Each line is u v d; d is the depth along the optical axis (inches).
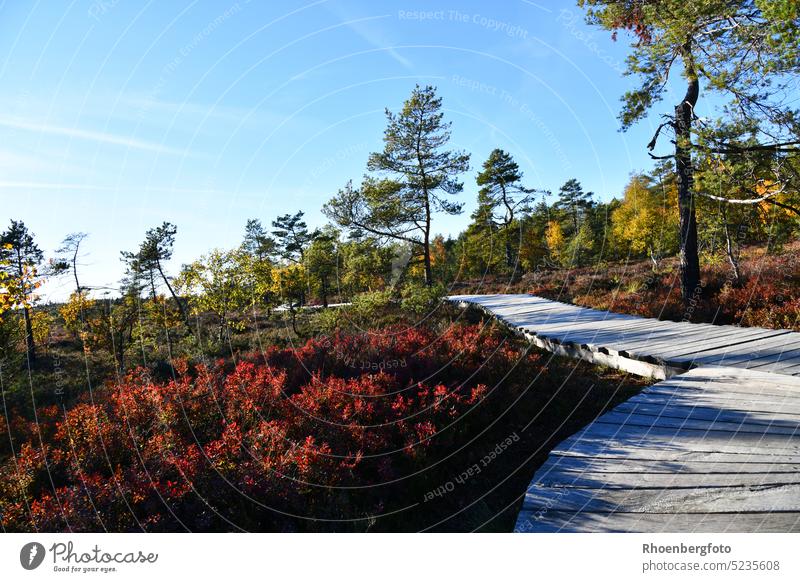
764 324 347.9
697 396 192.9
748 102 290.2
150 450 194.1
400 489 184.5
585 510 111.7
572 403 256.2
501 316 534.0
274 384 262.2
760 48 283.3
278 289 799.1
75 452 201.6
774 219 397.7
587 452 145.8
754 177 279.1
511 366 307.0
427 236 858.8
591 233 1558.8
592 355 315.6
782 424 151.5
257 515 153.6
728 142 281.9
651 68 384.2
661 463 132.3
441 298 754.2
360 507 173.2
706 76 323.9
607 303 580.7
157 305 776.3
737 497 108.7
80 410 253.6
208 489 154.7
